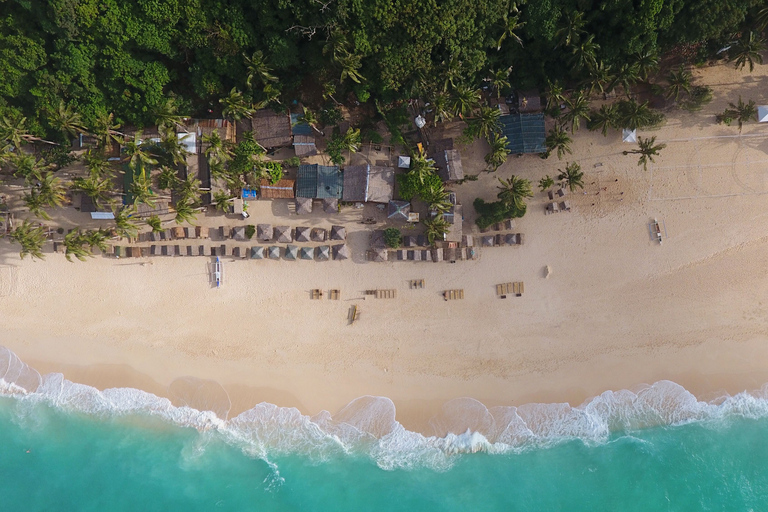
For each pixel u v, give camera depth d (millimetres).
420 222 41000
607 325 41438
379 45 34844
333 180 40312
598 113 39625
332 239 41219
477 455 40812
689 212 41062
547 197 41219
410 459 40781
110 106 38469
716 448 40938
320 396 41406
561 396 41062
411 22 33625
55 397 41344
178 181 39406
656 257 41250
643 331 41344
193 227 41062
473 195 41156
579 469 40875
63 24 33938
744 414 40750
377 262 41375
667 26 34969
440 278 41406
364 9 33406
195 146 40000
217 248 41281
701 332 41188
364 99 38250
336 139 40094
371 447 40844
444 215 39812
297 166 40781
